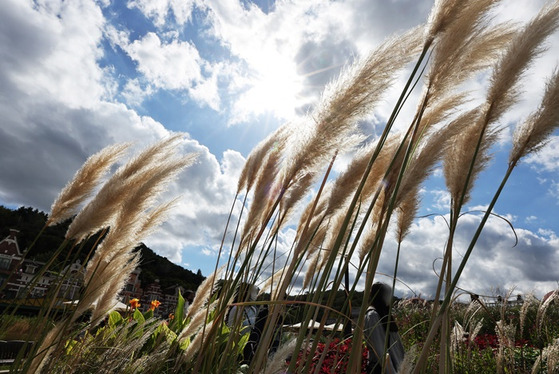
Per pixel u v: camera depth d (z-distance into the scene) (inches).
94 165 89.5
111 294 96.5
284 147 86.4
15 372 66.6
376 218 85.4
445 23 60.4
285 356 51.7
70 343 87.2
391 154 78.9
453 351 135.9
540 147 56.6
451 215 71.0
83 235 80.3
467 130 72.7
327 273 55.7
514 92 62.4
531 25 61.9
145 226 98.8
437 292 64.9
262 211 83.8
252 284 84.1
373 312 120.3
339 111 62.6
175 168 83.4
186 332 102.2
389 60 62.4
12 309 72.4
